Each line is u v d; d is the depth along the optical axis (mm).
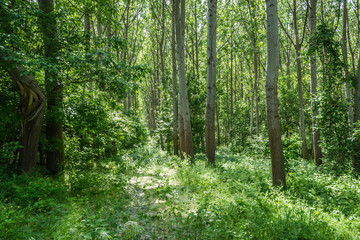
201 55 26516
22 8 6469
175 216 4449
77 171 7957
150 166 10609
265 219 4082
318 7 16828
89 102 8672
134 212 4762
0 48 5086
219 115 33938
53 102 7703
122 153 15750
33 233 3379
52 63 5797
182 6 11555
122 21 19891
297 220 4133
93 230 3551
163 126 22391
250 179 7328
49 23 7027
